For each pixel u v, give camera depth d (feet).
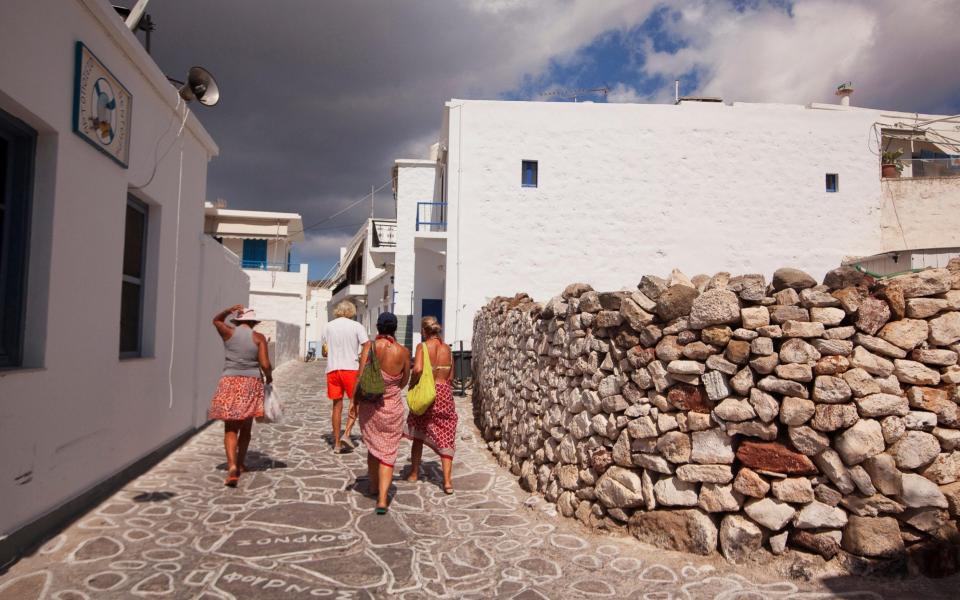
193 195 25.53
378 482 18.01
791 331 12.46
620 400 14.51
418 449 19.77
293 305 93.50
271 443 25.11
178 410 23.90
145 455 19.89
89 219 15.35
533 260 52.85
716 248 54.03
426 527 15.35
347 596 11.32
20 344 13.08
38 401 13.01
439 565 12.94
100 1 14.97
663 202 53.83
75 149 14.49
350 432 25.75
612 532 14.49
